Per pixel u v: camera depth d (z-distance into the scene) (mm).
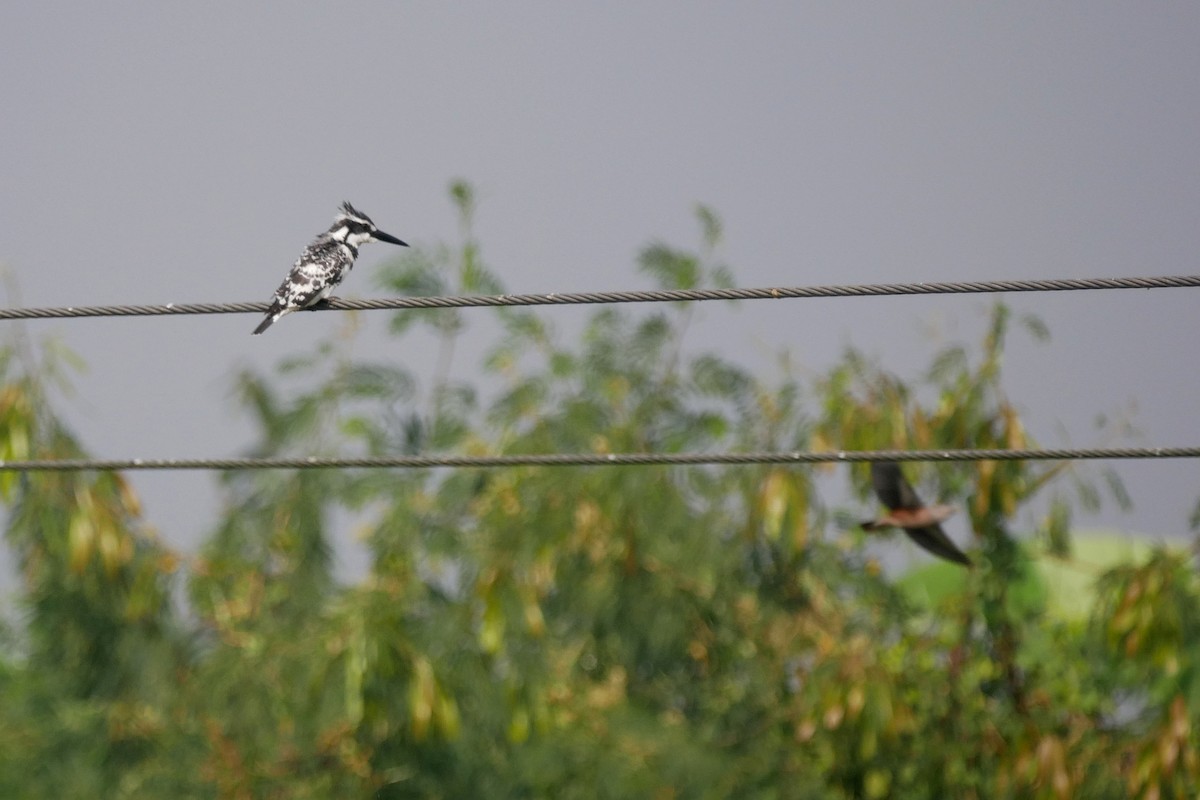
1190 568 17109
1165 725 16297
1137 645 16188
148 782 18422
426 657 16938
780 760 18938
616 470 18766
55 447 17625
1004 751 18406
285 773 18594
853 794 19094
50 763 18594
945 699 18859
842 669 17531
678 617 19094
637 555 19016
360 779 18266
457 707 17891
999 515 18328
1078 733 18156
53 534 17578
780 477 17953
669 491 18984
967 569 19078
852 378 18516
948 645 19047
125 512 18141
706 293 11352
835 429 18203
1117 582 16828
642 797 18375
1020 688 18891
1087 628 17516
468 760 18641
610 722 18703
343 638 16922
